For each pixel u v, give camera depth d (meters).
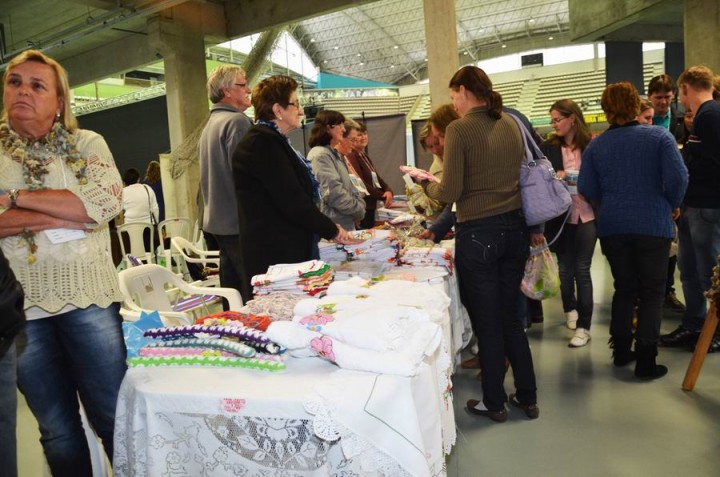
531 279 2.50
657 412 2.39
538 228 2.43
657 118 3.54
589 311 3.32
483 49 27.28
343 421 0.99
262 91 1.93
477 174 2.10
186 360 1.27
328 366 1.23
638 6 8.65
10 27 10.92
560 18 23.67
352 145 3.86
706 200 2.90
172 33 9.25
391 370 1.08
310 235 2.01
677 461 2.00
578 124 3.29
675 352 3.09
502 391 2.40
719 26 7.08
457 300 2.51
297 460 1.07
